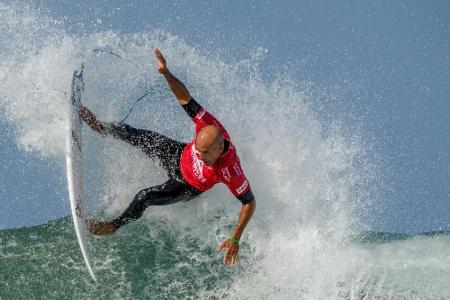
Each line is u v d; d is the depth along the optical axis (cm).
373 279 1998
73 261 1958
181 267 2005
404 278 1998
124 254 2003
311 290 1980
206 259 2036
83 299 1861
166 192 1995
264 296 1961
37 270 1920
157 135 2092
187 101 1888
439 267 2036
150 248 2041
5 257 1952
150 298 1898
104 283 1909
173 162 2025
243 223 1816
